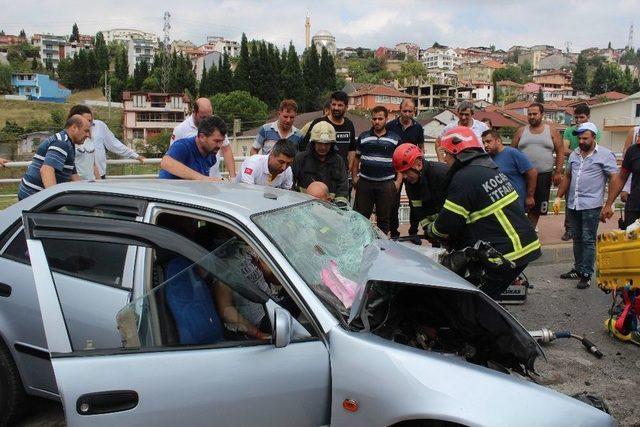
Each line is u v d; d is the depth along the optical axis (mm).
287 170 5535
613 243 4957
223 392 2508
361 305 2703
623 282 4918
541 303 6125
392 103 83625
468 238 4336
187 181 3602
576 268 6793
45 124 72688
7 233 3408
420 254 3771
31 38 168500
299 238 3037
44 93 100750
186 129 6473
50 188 3412
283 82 79375
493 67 184125
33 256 2541
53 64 153250
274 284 2955
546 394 2527
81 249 3064
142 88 90812
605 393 4117
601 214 6465
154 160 7480
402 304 3443
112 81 100188
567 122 81562
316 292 2730
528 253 4203
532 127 7180
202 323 2674
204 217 2951
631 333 4961
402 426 2510
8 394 3357
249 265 2893
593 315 5754
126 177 7422
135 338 2621
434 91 105188
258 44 82312
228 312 2717
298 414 2562
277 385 2527
